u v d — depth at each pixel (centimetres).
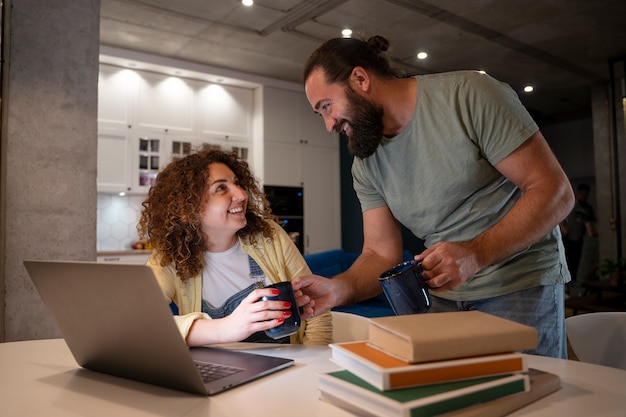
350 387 65
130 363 83
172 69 508
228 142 555
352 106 129
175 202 139
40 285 85
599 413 65
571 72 584
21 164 284
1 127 275
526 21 440
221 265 147
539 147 119
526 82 621
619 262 504
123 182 491
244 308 100
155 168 509
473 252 98
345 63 129
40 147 290
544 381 73
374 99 130
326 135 613
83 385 84
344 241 630
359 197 158
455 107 127
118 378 88
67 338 91
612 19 439
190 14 418
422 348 62
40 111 290
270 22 435
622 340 123
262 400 73
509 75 593
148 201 152
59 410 71
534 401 69
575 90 658
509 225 108
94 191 307
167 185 143
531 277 130
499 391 65
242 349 109
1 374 92
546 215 109
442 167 132
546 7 414
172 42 473
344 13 418
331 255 384
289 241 159
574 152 802
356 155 142
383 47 139
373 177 149
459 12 420
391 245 151
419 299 91
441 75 132
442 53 514
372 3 401
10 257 279
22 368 96
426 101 130
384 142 139
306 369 90
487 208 132
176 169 145
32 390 81
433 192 135
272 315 98
